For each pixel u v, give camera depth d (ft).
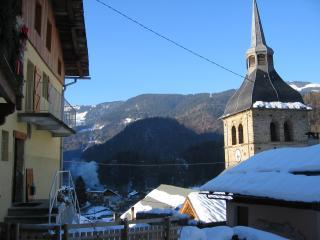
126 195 337.31
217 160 338.95
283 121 175.01
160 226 40.93
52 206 49.19
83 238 36.78
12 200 52.03
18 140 55.47
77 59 83.41
